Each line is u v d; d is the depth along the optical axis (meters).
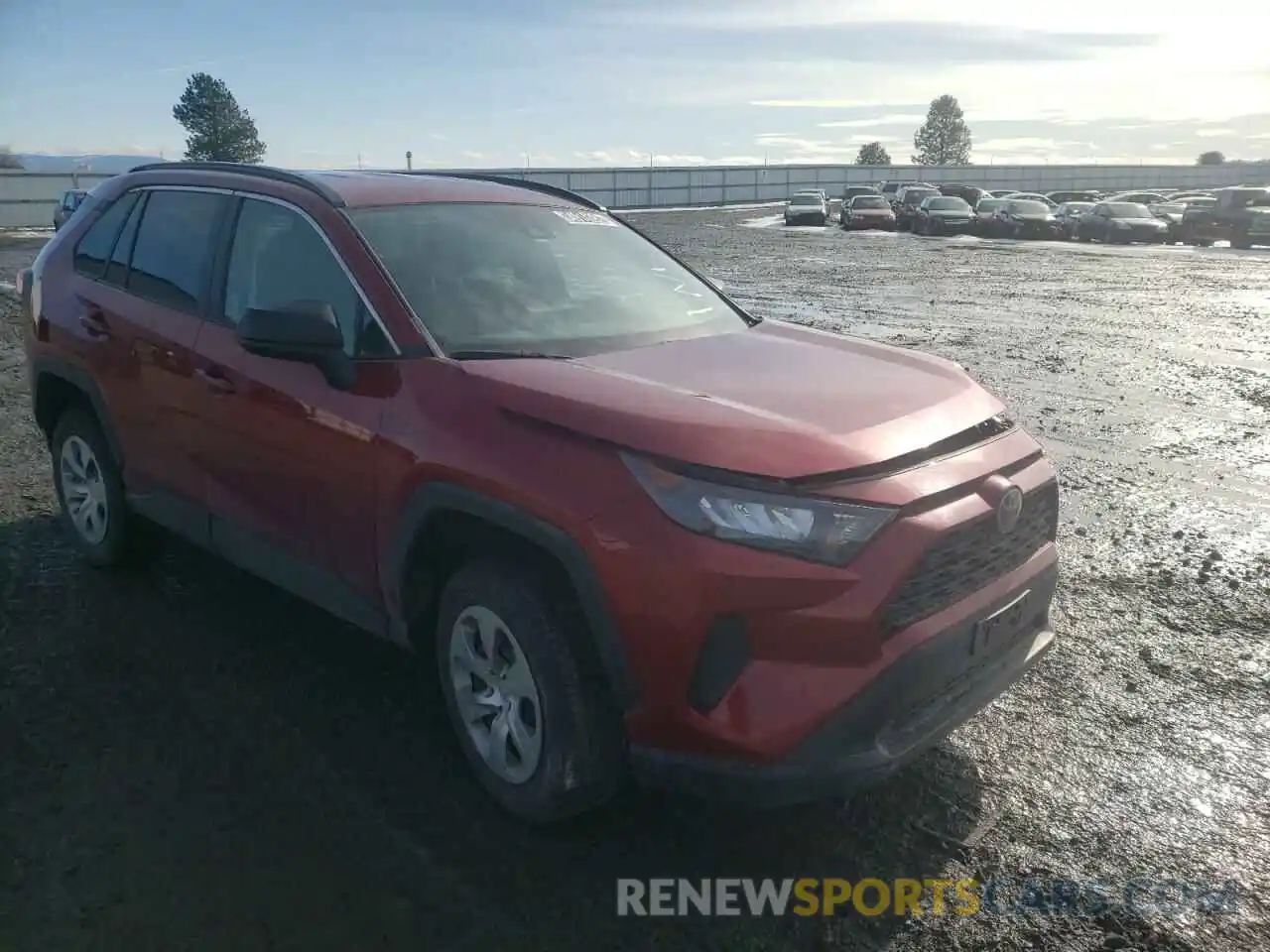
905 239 36.31
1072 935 2.64
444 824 3.04
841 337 3.97
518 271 3.75
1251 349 11.78
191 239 4.16
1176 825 3.09
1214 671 4.06
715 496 2.54
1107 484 6.53
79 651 4.03
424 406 3.06
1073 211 38.56
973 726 3.64
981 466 2.90
